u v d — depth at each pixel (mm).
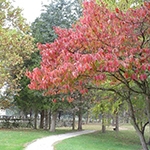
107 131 29547
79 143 16984
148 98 5816
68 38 5270
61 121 35625
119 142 20625
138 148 18031
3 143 14391
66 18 25328
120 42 4742
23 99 24688
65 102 21875
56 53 5125
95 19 5238
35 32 25312
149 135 25609
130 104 6328
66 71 4164
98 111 10875
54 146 14398
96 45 5023
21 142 15203
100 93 8922
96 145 17234
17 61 14453
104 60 4105
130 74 4438
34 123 28750
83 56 4164
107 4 7570
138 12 4812
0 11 14594
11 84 16875
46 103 23422
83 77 4543
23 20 15461
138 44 4844
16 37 14102
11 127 27000
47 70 4688
